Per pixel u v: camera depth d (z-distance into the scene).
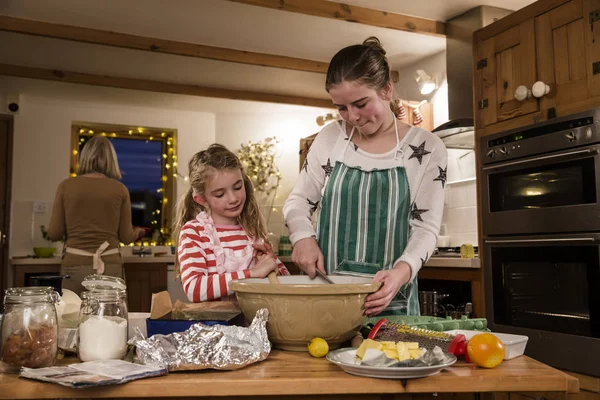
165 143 5.58
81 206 3.13
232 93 4.97
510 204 2.71
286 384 0.89
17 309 0.97
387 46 4.02
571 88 2.43
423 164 1.51
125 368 0.92
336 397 0.95
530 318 2.55
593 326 2.23
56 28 3.60
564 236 2.39
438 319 1.30
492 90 2.85
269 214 5.53
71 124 5.20
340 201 1.56
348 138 1.61
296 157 5.64
